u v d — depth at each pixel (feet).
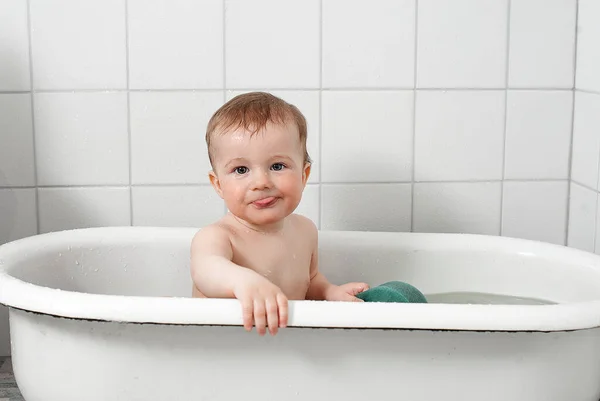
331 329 3.93
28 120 5.76
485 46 5.90
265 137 4.53
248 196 4.57
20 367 4.39
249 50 5.79
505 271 5.49
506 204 6.08
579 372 4.12
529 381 4.02
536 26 5.91
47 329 4.13
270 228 4.91
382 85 5.88
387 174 5.98
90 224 5.90
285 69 5.82
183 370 4.02
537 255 5.38
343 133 5.91
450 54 5.89
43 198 5.85
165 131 5.84
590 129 5.72
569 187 6.09
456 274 5.57
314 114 5.88
